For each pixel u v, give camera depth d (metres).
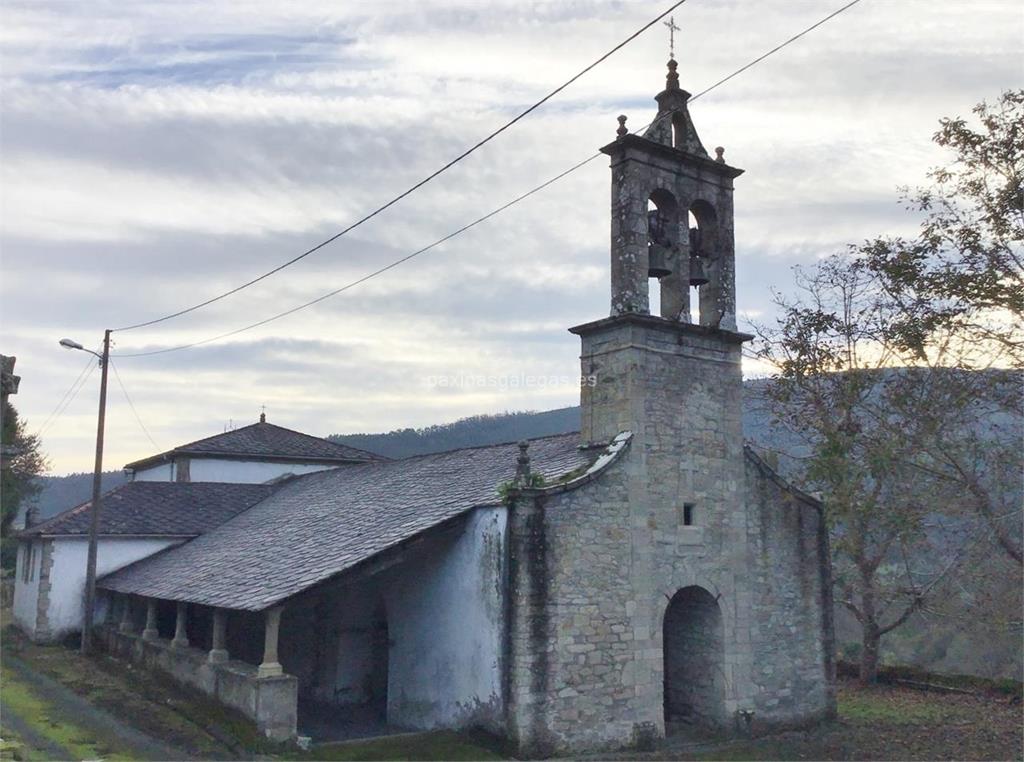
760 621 15.54
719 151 16.66
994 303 16.11
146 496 27.16
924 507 17.17
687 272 15.74
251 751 12.73
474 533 14.09
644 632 14.02
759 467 16.17
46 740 13.52
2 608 31.17
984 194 16.36
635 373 14.65
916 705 17.86
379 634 17.77
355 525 16.92
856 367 20.14
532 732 12.65
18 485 43.19
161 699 16.41
